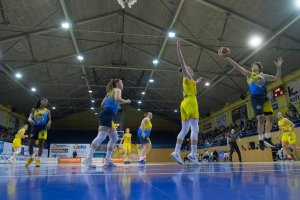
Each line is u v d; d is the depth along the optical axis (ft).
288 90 59.36
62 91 83.15
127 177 7.04
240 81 66.90
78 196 3.74
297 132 50.96
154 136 122.42
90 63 67.15
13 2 39.86
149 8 45.78
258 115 16.20
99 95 101.40
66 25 42.47
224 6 40.24
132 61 69.92
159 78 77.15
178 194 3.82
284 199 3.25
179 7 41.09
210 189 4.29
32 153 21.38
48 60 57.93
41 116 20.80
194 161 16.81
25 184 5.42
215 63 58.65
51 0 40.91
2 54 52.13
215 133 89.45
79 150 93.25
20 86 69.87
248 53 51.67
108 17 49.01
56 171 11.25
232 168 11.87
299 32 43.29
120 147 81.10
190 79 16.92
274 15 39.88
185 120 17.34
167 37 49.26
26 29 46.19
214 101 86.63
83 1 42.70
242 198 3.39
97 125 120.78
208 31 47.09
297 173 7.67
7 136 76.79
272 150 48.24
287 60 52.39
